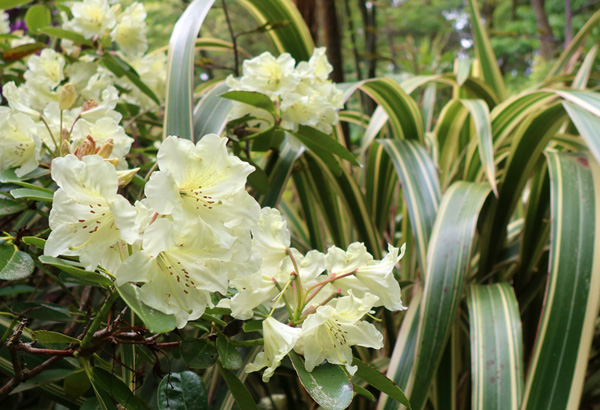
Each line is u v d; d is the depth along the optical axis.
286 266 0.66
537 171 1.07
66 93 0.76
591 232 0.89
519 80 4.32
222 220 0.57
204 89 1.30
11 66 1.13
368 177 1.24
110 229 0.57
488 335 0.88
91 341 0.62
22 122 0.76
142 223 0.57
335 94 0.96
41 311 0.70
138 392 0.89
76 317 0.83
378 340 0.63
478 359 0.86
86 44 1.01
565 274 0.86
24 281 1.05
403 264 1.22
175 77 0.87
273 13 1.16
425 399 0.85
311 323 0.60
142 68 1.14
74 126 0.76
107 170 0.55
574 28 4.65
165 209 0.55
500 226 1.08
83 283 0.67
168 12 2.74
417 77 1.36
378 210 1.25
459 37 5.62
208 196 0.57
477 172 1.18
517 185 1.06
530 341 1.08
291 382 1.19
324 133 0.92
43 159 0.82
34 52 1.04
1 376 0.90
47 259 0.58
